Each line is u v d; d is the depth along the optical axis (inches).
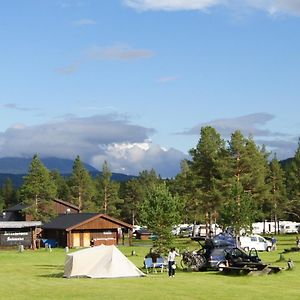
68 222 3260.3
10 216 3907.5
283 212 4005.9
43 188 3548.2
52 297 1039.6
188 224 4451.3
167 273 1492.4
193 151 3193.9
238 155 3127.5
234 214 2411.4
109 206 4670.3
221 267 1498.5
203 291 1094.4
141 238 4185.5
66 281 1326.3
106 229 3257.9
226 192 2962.6
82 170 4500.5
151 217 1740.9
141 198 5132.9
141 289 1136.8
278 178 4040.4
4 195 6884.8
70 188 4719.5
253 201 2711.6
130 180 5344.5
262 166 3280.0
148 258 1531.7
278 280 1280.8
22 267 1784.0
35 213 3516.2
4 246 3058.6
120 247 2982.3
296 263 1705.2
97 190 4918.8
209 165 3159.5
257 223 4638.3
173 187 3895.2
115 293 1077.8
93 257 1438.2
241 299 986.1
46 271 1636.3
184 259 1590.8
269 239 2564.0
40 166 3580.2
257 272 1391.5
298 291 1087.6
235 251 1518.2
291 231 4643.2
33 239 3125.0
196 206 3154.5
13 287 1215.6
